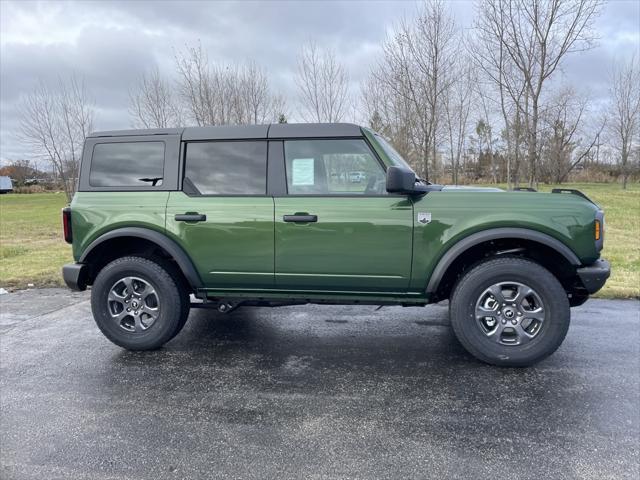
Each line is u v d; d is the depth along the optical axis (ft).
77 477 7.37
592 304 16.63
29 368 11.73
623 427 8.63
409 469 7.50
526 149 40.75
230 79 50.44
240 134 12.25
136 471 7.51
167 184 12.42
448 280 12.30
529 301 11.35
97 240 12.54
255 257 12.01
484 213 11.10
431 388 10.41
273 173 12.08
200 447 8.18
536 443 8.18
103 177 12.80
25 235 41.60
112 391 10.43
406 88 37.81
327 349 12.91
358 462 7.70
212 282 12.44
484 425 8.81
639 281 19.49
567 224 10.87
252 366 11.78
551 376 10.87
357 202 11.54
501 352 11.25
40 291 20.20
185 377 11.15
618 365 11.41
